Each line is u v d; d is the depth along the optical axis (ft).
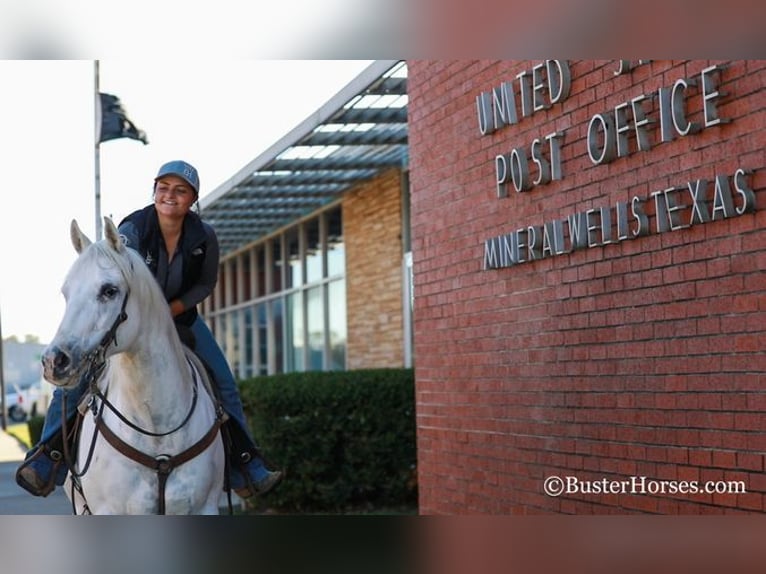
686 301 19.47
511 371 25.38
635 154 20.83
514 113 24.97
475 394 27.02
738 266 18.20
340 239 56.49
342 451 36.94
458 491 27.81
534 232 24.04
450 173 28.14
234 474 19.44
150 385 16.43
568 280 23.11
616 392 21.47
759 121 17.71
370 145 43.91
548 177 23.66
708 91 18.60
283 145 43.45
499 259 25.62
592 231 21.97
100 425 17.06
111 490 16.90
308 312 61.62
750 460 17.95
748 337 17.99
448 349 28.32
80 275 15.28
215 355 19.42
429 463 29.35
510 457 25.40
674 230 19.66
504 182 25.40
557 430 23.52
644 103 20.45
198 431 17.22
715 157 18.71
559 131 23.39
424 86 29.48
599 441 22.02
